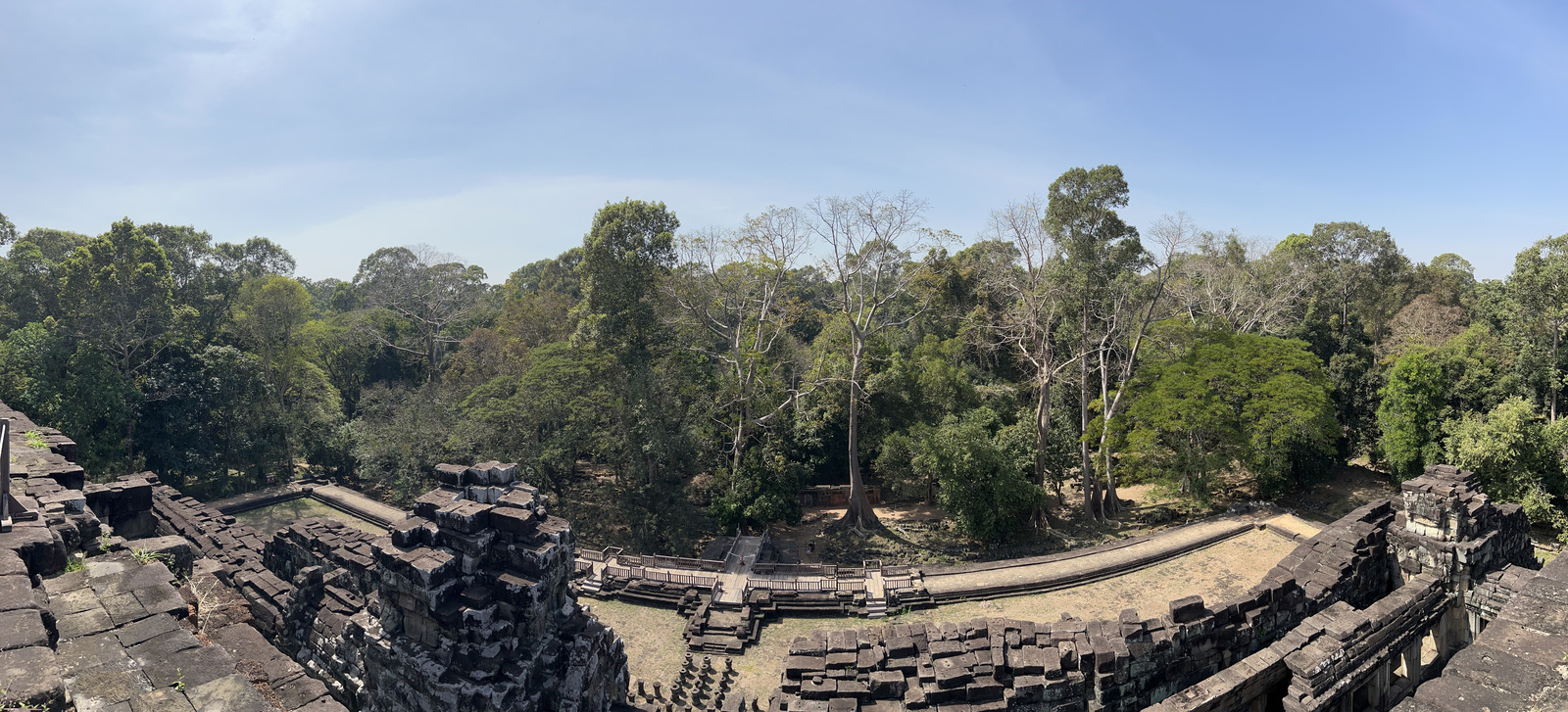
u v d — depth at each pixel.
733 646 23.61
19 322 45.75
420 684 12.91
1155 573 28.72
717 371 45.56
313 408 48.31
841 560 35.41
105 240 40.94
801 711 14.20
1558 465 33.25
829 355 45.97
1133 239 38.38
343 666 15.44
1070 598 26.91
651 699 20.73
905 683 14.74
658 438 36.12
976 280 59.31
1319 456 39.62
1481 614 18.53
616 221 42.75
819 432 46.25
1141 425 37.62
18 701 6.36
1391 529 20.56
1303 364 37.34
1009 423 45.97
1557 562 8.23
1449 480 20.34
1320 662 13.92
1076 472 44.59
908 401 45.34
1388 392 39.94
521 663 12.62
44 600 8.59
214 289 54.47
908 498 45.44
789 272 47.00
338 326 59.59
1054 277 38.19
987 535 35.75
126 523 20.62
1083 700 14.92
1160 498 39.66
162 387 41.75
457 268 68.31
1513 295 41.38
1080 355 39.75
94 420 38.34
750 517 36.53
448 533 13.34
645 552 35.34
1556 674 6.52
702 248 39.62
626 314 43.41
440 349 64.88
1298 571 19.59
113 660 8.43
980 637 15.34
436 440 40.19
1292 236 65.88
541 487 39.59
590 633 13.91
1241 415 36.31
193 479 45.00
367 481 46.38
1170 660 15.54
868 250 38.28
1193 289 48.41
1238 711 14.27
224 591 15.85
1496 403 39.31
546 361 40.31
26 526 11.05
